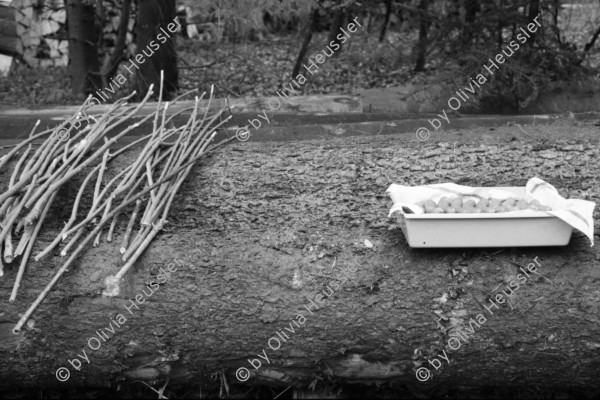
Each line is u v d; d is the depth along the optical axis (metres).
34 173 2.13
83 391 2.22
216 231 2.00
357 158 2.25
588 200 2.04
